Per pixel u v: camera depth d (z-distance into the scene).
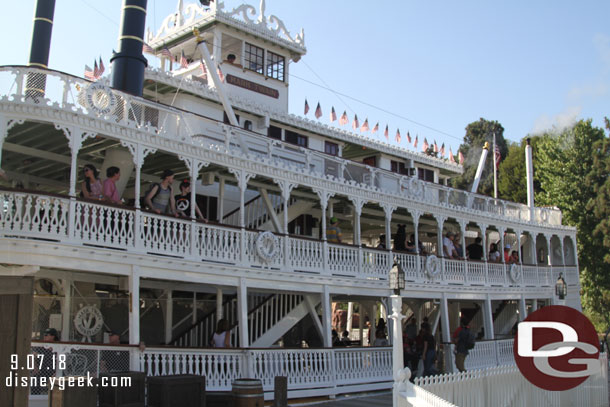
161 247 14.13
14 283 11.06
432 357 19.12
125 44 16.98
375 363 18.94
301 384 16.23
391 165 29.28
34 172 17.20
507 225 27.73
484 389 12.64
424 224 27.89
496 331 29.36
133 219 13.78
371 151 28.02
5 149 14.55
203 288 17.89
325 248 18.48
